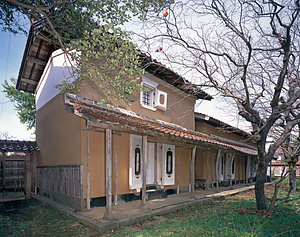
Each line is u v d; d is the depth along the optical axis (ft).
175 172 36.11
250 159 62.69
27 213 24.41
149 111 32.96
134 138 27.14
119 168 27.30
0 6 17.52
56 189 28.45
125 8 15.96
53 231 18.42
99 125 19.10
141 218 21.38
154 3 16.10
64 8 18.20
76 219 20.90
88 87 25.61
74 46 17.11
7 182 32.63
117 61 17.48
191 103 42.88
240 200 32.73
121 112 26.89
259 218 21.56
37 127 38.70
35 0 16.33
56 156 29.30
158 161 31.40
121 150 27.81
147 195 29.96
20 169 34.14
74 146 25.11
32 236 17.48
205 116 42.55
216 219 21.57
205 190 40.91
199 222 20.54
